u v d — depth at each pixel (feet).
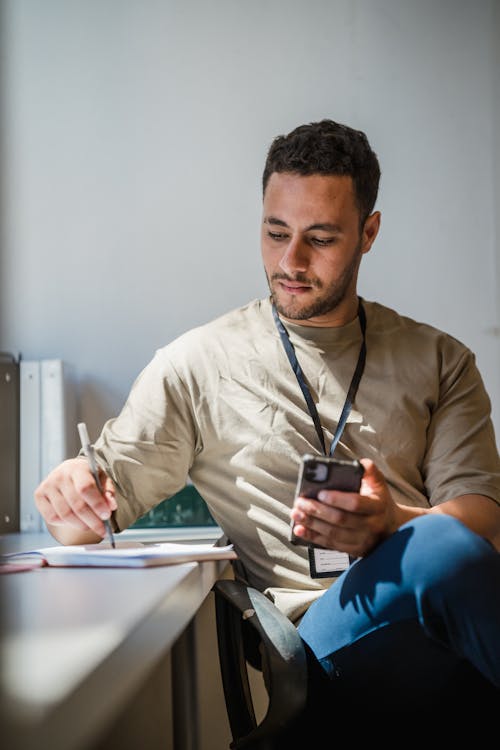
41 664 1.95
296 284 5.22
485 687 3.80
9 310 7.95
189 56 8.18
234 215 8.13
